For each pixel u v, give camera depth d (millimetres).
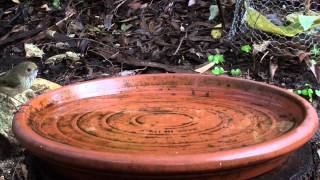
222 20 1423
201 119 705
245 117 712
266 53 1317
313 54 1312
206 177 541
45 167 628
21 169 1012
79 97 810
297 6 1505
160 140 622
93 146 600
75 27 1511
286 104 737
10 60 1408
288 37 1356
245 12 1366
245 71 1302
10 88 1016
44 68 1365
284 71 1299
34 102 725
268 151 554
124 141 619
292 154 667
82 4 1601
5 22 1595
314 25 1312
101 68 1345
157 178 532
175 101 796
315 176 720
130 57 1365
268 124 679
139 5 1557
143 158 518
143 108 761
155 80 858
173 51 1376
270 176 598
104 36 1459
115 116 721
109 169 525
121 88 846
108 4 1569
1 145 1036
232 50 1368
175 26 1471
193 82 849
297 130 602
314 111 671
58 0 1625
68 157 541
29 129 619
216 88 831
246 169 562
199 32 1440
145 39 1434
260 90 787
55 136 638
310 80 1264
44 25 1546
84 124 688
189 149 587
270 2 1506
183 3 1562
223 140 619
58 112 743
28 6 1656
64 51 1427
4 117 1039
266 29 1331
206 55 1357
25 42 1484
